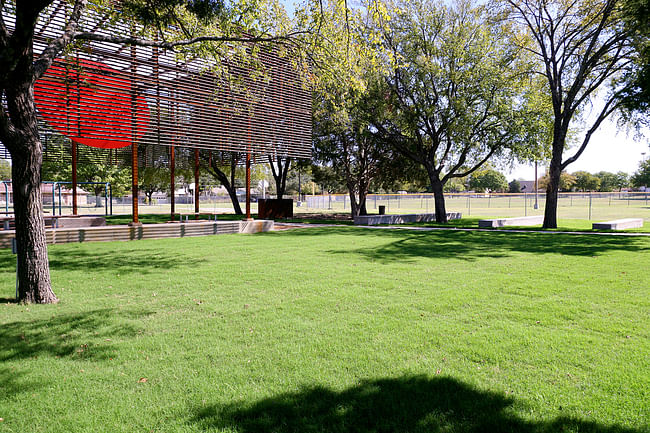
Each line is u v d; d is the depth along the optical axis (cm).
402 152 2612
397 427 300
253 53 1162
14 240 641
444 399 339
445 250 1251
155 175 2784
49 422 307
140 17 933
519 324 530
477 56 2286
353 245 1373
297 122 1869
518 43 2241
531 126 2297
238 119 1655
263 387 360
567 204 5269
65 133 1270
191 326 526
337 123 2422
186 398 343
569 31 2131
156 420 310
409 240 1537
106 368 402
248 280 801
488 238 1630
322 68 1048
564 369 395
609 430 295
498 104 2269
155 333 501
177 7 956
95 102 1298
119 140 1379
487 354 429
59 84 1225
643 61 1731
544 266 960
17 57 569
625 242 1474
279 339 478
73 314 578
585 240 1548
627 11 1781
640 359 416
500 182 10912
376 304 627
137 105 1398
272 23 1112
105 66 1265
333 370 394
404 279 810
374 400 338
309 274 859
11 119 628
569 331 503
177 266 952
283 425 301
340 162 2859
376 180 3203
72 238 1384
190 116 1529
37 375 386
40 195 654
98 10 948
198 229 1691
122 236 1485
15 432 294
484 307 608
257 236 1678
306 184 8144
